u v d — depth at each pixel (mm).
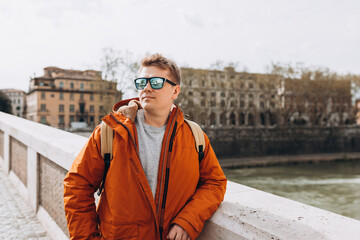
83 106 82375
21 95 104812
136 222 1228
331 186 35188
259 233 1134
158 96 1268
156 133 1326
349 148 63688
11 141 5520
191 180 1315
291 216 1271
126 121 1271
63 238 2670
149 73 1291
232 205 1435
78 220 1236
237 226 1224
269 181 37469
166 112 1326
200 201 1284
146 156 1275
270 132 57031
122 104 1476
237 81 59156
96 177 1285
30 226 3262
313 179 38938
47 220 3172
